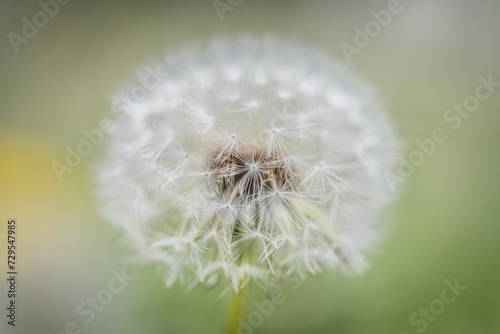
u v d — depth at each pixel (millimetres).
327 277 194
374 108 183
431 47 236
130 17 267
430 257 201
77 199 209
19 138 224
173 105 177
